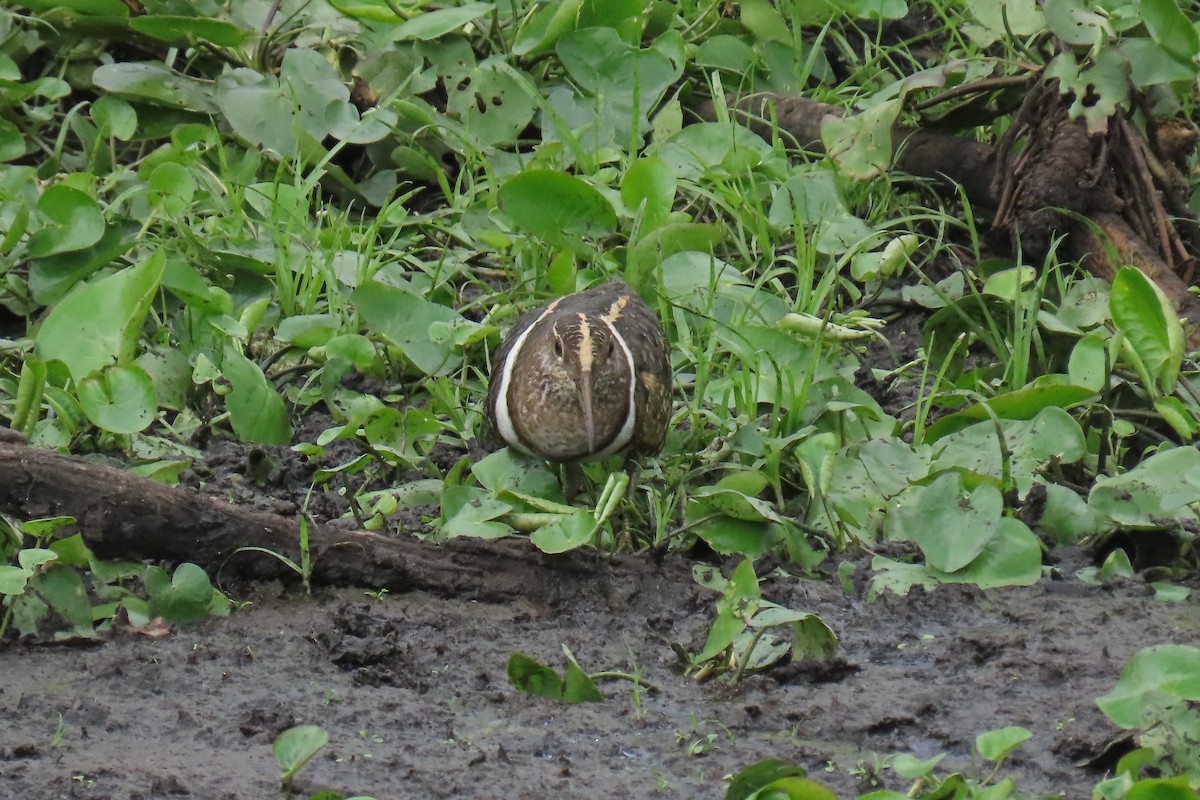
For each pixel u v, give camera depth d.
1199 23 14.03
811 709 7.42
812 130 13.66
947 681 7.78
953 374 11.34
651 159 12.02
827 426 10.16
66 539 8.11
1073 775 6.84
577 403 9.31
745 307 11.12
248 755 6.87
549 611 8.53
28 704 7.23
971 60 12.55
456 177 13.85
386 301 10.97
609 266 11.91
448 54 13.94
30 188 12.28
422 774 6.72
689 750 7.00
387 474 9.76
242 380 10.07
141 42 14.04
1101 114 11.79
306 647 7.97
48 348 9.86
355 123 13.25
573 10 13.75
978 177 12.87
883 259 11.66
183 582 8.15
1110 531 9.20
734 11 15.31
